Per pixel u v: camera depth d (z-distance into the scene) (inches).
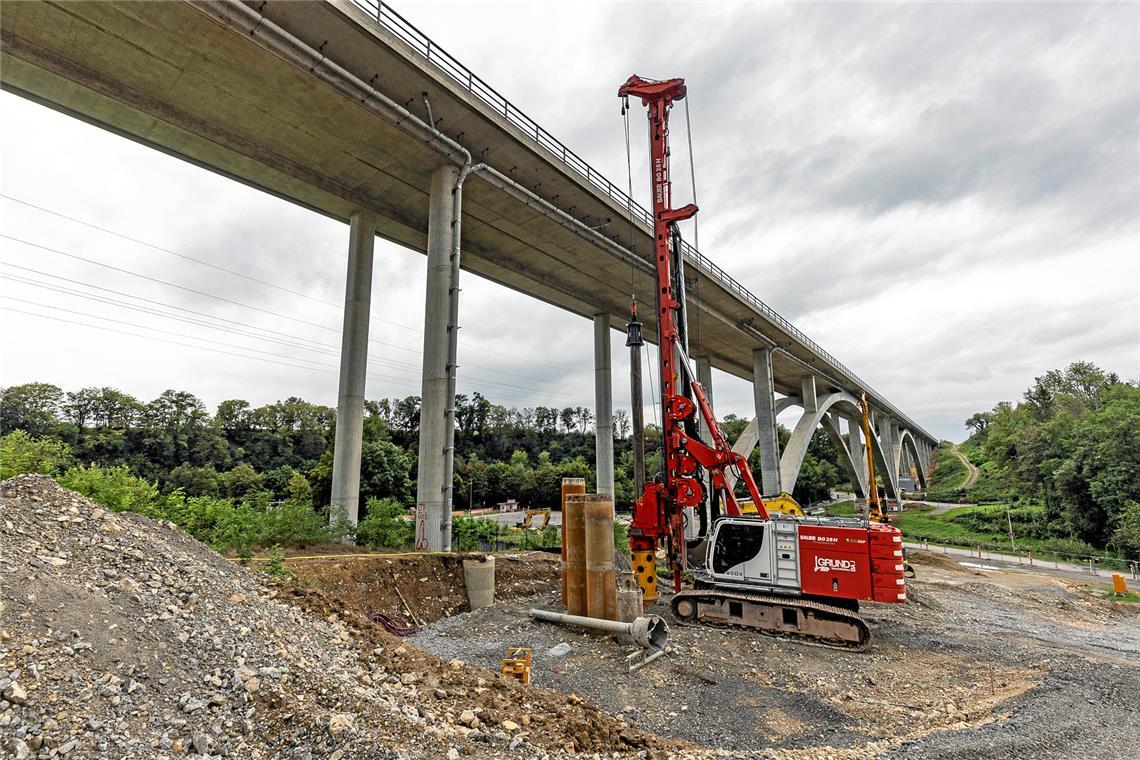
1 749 166.1
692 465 695.7
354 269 1030.4
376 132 845.8
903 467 4746.6
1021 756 286.0
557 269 1384.1
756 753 289.6
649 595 695.1
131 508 588.1
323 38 720.3
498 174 977.5
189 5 608.1
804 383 2447.1
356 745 206.4
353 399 987.9
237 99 772.6
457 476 2977.4
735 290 1592.0
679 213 728.3
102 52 685.9
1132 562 1534.2
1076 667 465.7
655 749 277.6
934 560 1456.7
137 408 3125.0
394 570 681.6
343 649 317.1
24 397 2701.8
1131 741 306.0
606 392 1659.7
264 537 709.9
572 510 630.5
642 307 1688.0
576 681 434.0
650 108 772.6
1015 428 3321.9
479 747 236.4
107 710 197.0
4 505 297.6
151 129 808.9
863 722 370.0
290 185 966.4
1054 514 2146.9
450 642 540.4
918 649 553.0
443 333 888.9
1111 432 1915.6
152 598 271.6
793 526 603.8
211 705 219.0
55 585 247.0
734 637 569.6
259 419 3617.1
